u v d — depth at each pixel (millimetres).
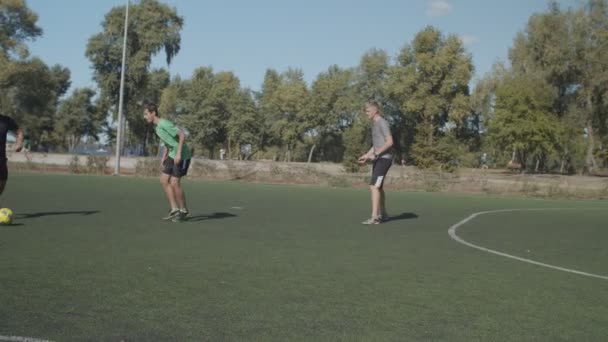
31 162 26859
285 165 26031
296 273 5613
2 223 8195
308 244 7539
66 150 88938
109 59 57375
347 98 79938
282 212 11672
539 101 45938
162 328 3730
